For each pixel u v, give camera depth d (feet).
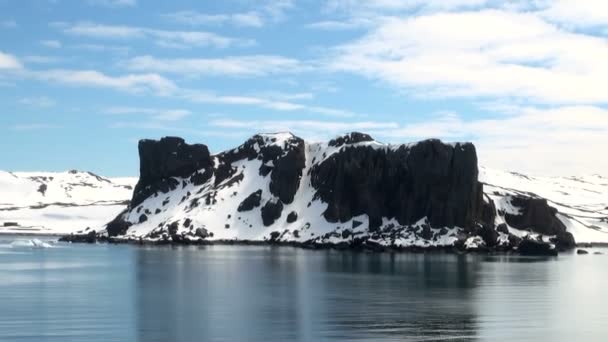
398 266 502.38
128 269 454.40
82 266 483.51
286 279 384.88
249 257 601.62
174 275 407.64
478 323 224.94
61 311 247.91
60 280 371.97
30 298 287.48
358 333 205.67
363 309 256.73
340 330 210.59
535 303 279.49
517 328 216.13
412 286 347.97
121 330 208.95
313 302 277.85
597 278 409.90
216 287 337.52
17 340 192.54
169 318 232.32
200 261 542.57
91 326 215.72
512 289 336.29
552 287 348.79
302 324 221.05
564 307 267.18
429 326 218.18
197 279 381.81
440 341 194.08
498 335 204.03
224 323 222.69
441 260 591.37
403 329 212.43
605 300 292.61
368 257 626.64
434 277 404.57
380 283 363.56
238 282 365.20
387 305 269.03
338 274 422.41
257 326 216.95
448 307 263.90
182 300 282.97
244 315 240.12
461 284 360.48
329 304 271.28
